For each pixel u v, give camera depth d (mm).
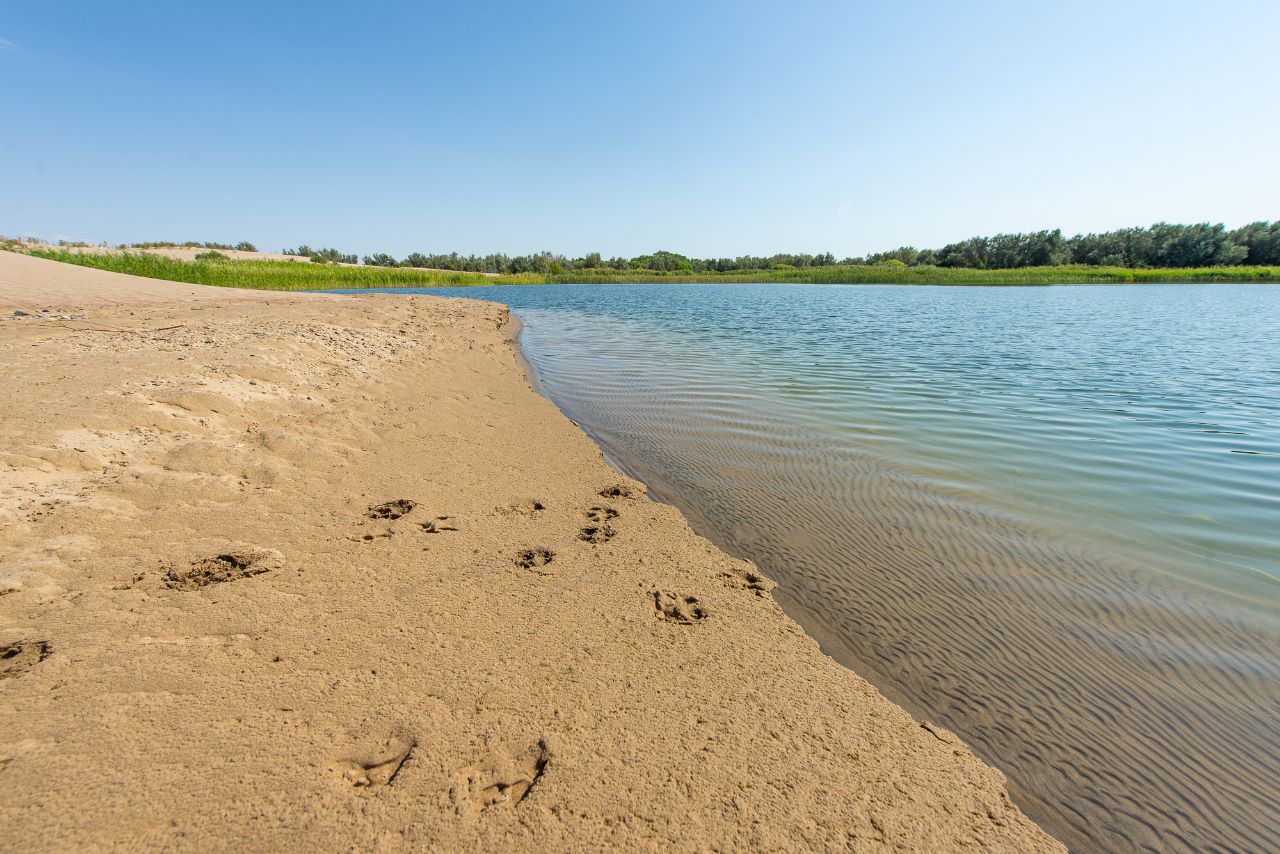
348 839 1729
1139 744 2527
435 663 2566
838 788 2105
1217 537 4309
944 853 1899
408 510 4184
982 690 2824
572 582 3418
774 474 5574
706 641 2949
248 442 4926
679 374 10641
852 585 3703
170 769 1890
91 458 3961
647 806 1944
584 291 47156
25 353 6312
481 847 1745
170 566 3076
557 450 5930
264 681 2334
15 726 1976
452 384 8484
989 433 6848
